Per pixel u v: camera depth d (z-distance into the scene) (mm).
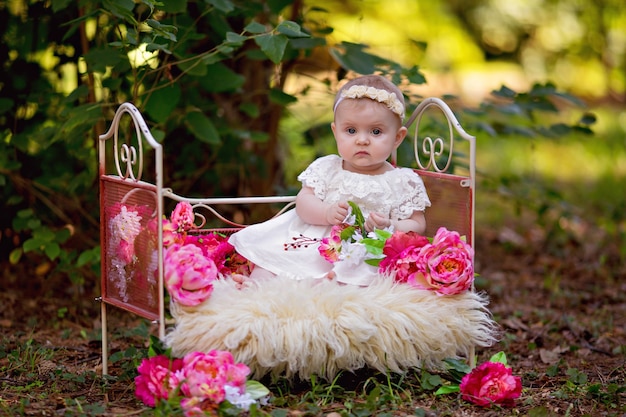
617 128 11711
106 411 2699
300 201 3209
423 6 12461
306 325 2732
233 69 5016
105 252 3135
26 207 4730
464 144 7539
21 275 4750
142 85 4270
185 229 3164
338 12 7672
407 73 4188
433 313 2861
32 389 2977
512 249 6367
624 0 12211
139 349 3553
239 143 4980
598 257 6121
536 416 2645
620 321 4410
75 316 4184
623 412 2771
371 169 3248
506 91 4656
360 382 2992
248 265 3262
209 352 2660
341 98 3178
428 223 3309
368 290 2902
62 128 3797
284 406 2758
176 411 2547
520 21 13539
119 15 3480
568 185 9125
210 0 3814
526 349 3818
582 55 13102
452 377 3020
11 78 4508
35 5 4340
